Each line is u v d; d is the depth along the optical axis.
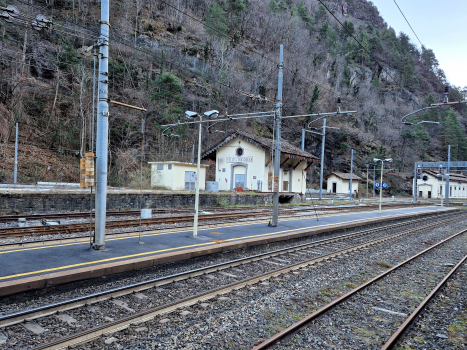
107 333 4.82
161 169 29.06
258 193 29.06
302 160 34.72
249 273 8.51
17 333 4.72
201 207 23.66
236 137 33.28
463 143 88.75
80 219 15.45
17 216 14.56
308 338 5.11
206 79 51.16
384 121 85.25
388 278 8.88
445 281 8.63
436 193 75.50
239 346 4.75
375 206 32.44
